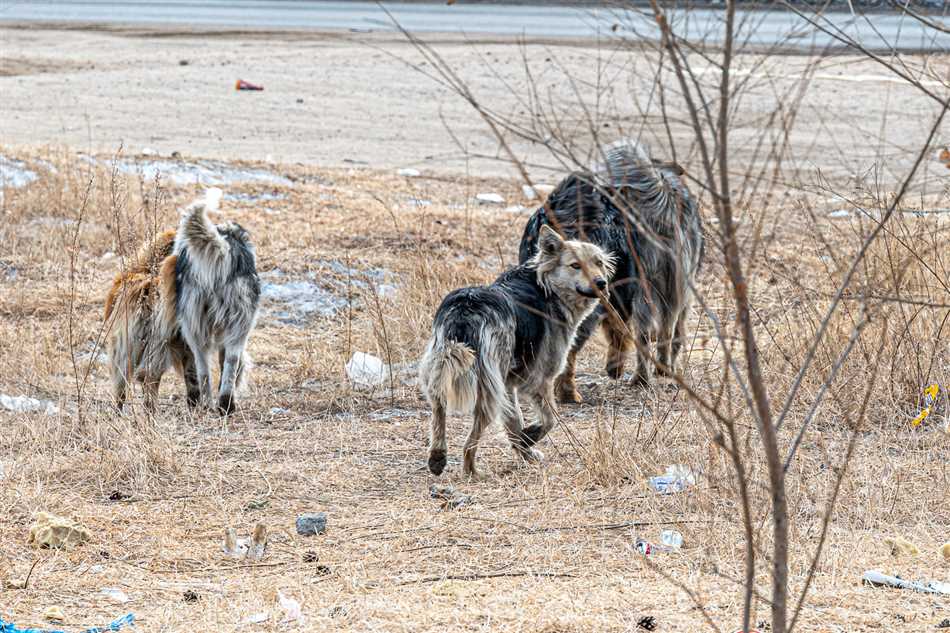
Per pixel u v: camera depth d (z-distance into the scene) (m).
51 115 31.97
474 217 21.05
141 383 12.56
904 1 7.89
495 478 10.64
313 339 15.34
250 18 55.56
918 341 12.47
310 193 22.39
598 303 11.29
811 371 12.40
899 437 11.35
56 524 8.74
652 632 7.07
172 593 7.84
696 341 14.45
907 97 35.19
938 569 8.28
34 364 13.77
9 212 19.25
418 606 7.51
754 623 7.15
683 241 12.73
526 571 8.26
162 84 37.84
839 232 15.00
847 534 8.97
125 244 17.86
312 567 8.41
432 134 31.22
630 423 12.09
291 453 11.34
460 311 10.21
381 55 43.19
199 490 10.16
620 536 9.04
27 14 55.25
